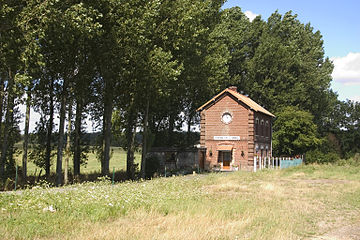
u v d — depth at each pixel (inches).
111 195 576.7
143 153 1416.1
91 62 1136.8
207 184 1002.7
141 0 1162.0
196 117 2279.8
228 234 399.9
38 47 843.4
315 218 552.1
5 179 1055.6
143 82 1204.5
